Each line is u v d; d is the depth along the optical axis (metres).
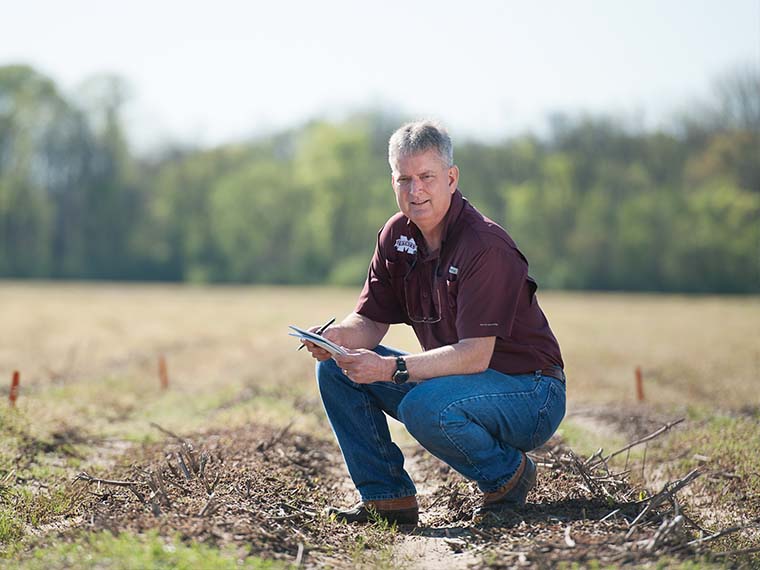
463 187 107.06
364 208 111.81
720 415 15.08
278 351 27.34
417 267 7.89
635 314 53.84
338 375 8.02
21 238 112.94
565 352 27.81
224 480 8.76
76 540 6.64
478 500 8.26
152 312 51.16
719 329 39.97
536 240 103.06
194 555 6.05
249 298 71.12
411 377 7.32
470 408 7.39
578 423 15.52
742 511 8.96
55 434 12.75
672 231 97.56
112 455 12.13
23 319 43.25
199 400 17.98
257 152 128.25
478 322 7.33
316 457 11.42
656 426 14.44
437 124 7.53
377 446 8.09
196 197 118.44
